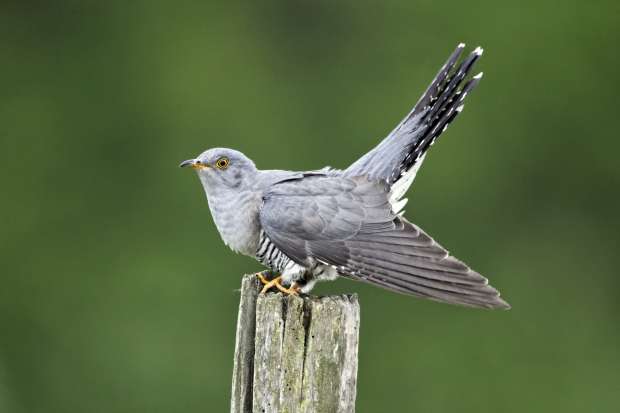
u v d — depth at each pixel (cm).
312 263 703
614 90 1545
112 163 1551
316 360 577
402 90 1520
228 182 731
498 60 1551
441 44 1567
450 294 632
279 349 581
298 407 578
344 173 742
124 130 1563
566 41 1544
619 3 1555
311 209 701
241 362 618
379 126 1495
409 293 650
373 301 1327
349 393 584
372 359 1316
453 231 1470
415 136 748
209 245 1422
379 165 740
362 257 686
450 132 1498
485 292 627
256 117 1523
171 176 1502
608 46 1545
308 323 579
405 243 680
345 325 579
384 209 707
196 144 1512
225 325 1354
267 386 582
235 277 1380
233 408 614
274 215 705
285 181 728
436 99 758
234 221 731
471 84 752
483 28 1557
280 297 587
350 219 699
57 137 1570
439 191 1474
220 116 1521
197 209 1462
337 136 1521
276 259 729
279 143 1495
